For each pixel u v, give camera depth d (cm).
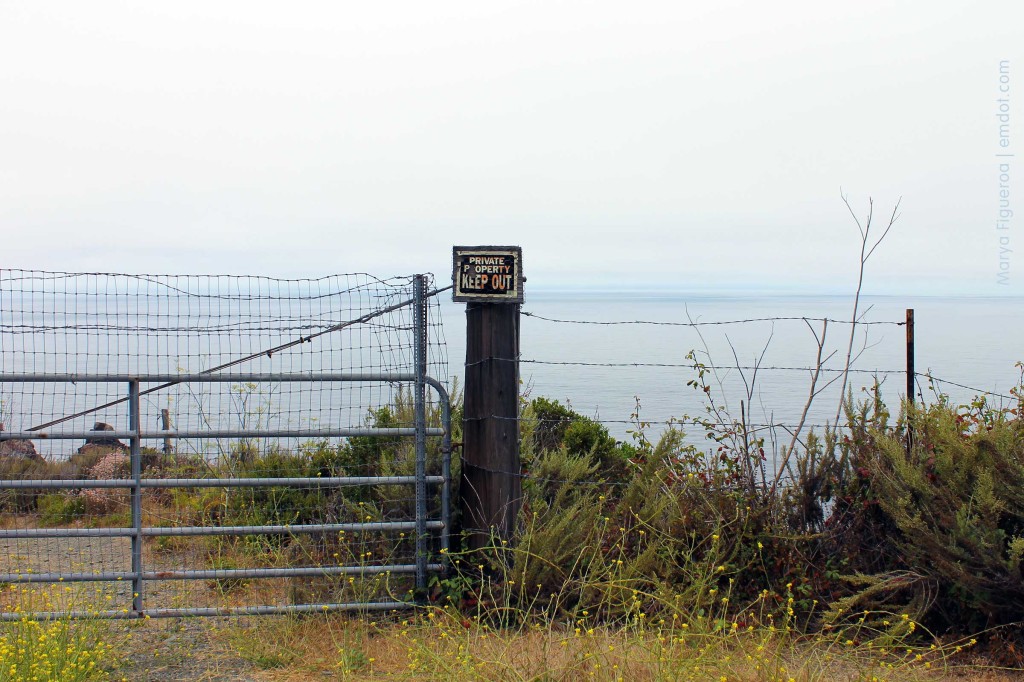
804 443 668
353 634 595
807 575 630
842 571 629
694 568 617
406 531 686
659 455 686
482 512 665
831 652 561
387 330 660
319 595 655
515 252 662
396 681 521
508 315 667
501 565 638
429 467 702
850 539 638
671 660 480
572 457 886
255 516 758
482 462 666
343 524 659
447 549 661
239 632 590
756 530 641
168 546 793
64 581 641
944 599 596
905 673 529
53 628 514
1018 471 576
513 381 666
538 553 631
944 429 618
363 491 748
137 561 623
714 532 636
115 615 616
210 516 792
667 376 6506
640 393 4769
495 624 612
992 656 558
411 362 666
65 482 610
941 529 601
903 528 595
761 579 629
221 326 648
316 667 549
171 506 870
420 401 656
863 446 650
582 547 633
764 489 656
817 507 654
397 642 573
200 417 822
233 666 552
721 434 684
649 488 676
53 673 485
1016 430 621
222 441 795
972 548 566
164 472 865
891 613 588
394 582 662
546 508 698
